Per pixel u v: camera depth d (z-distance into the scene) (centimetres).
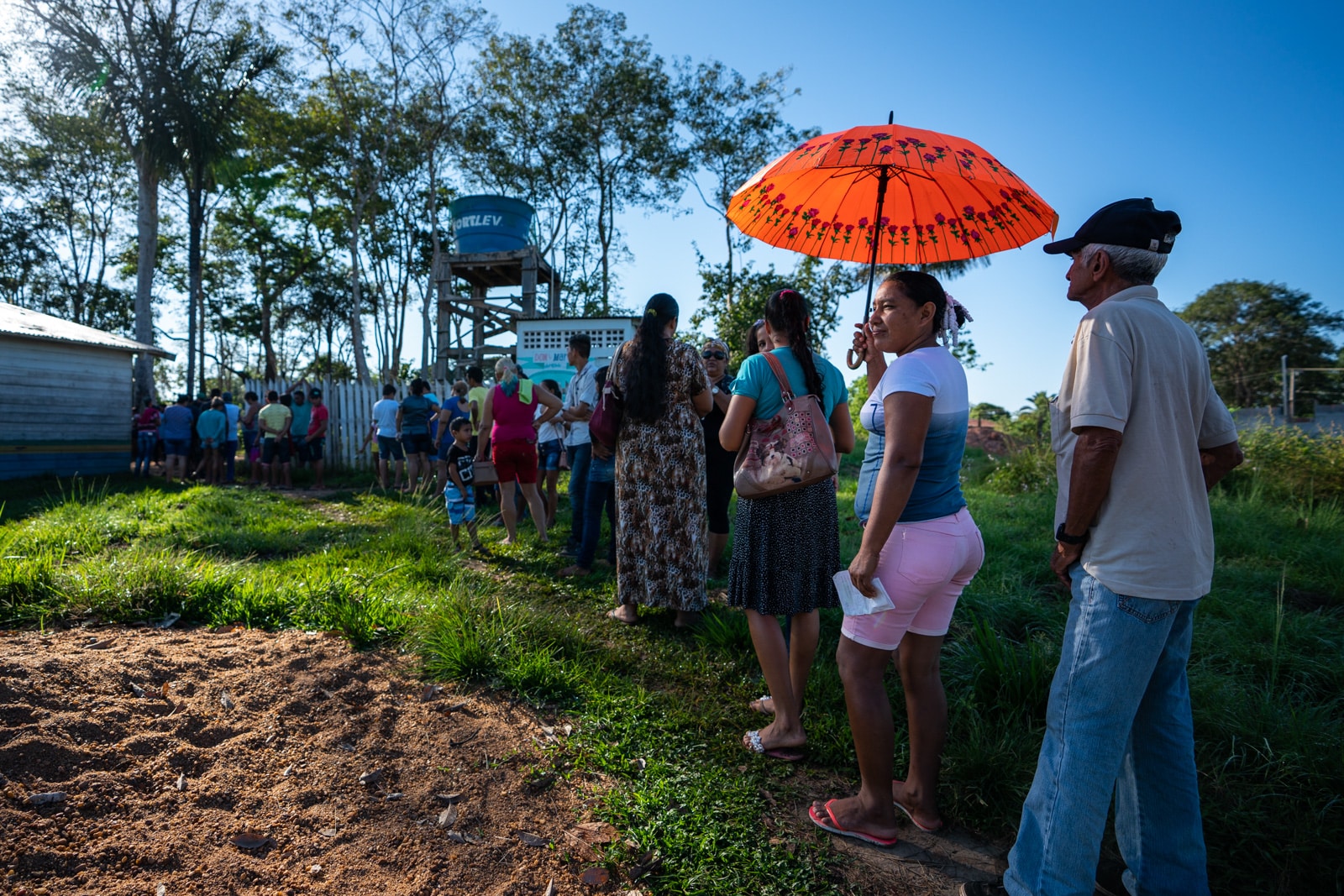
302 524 704
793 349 288
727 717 315
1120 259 195
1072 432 198
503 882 204
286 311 3641
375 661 336
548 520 751
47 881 179
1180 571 179
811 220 343
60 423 1309
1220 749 275
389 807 231
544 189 2542
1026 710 311
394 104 2183
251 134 2184
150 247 1956
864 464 250
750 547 284
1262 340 4162
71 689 256
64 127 2503
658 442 421
